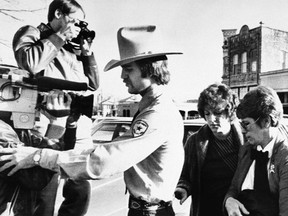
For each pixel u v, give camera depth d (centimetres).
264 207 170
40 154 133
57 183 166
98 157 134
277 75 2016
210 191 230
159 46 166
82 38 267
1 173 134
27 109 146
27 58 222
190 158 236
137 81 165
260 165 177
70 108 166
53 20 240
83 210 273
